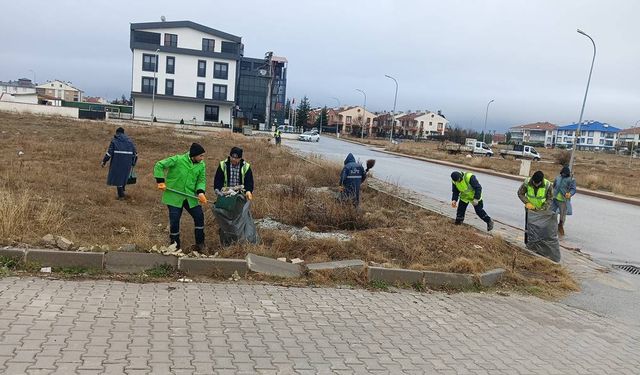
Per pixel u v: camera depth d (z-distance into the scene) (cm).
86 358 365
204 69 7494
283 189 1107
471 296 643
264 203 958
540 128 15600
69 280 532
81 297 487
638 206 2036
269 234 757
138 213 884
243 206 693
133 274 570
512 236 1016
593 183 2655
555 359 468
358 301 567
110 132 3056
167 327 438
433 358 436
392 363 416
